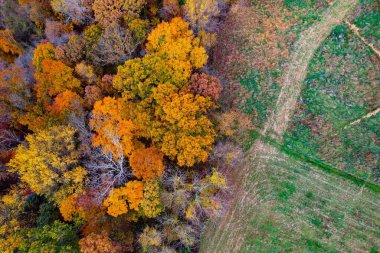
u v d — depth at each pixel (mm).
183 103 33188
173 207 33781
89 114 37188
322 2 38469
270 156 37594
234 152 36688
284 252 35469
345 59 36562
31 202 37625
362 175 34812
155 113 33625
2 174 38125
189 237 34906
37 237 31516
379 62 35312
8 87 38812
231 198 37688
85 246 30062
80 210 33469
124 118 34688
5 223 33750
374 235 33719
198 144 31922
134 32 38562
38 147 33188
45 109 38531
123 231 33656
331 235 34719
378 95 34906
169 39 35688
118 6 38625
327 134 36188
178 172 34125
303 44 38500
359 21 36625
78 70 37125
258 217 36781
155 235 32594
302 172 36469
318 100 36938
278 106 38312
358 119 35438
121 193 32281
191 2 35812
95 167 33844
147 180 32500
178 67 34688
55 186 34688
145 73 34812
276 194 36750
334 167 35688
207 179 32625
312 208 35625
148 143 35688
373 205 34250
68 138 33750
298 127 37188
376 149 34531
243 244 36688
